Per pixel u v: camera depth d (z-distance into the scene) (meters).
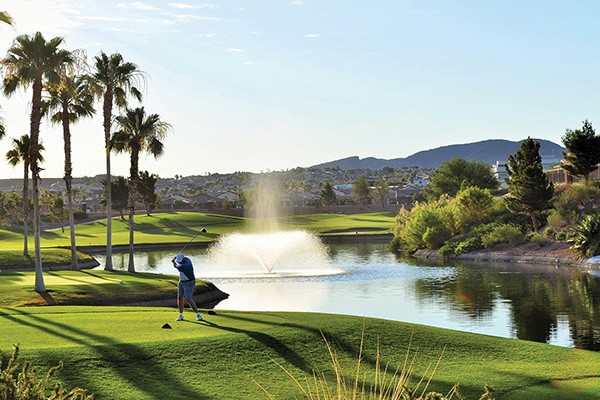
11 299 30.67
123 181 147.50
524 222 74.38
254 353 15.13
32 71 31.73
